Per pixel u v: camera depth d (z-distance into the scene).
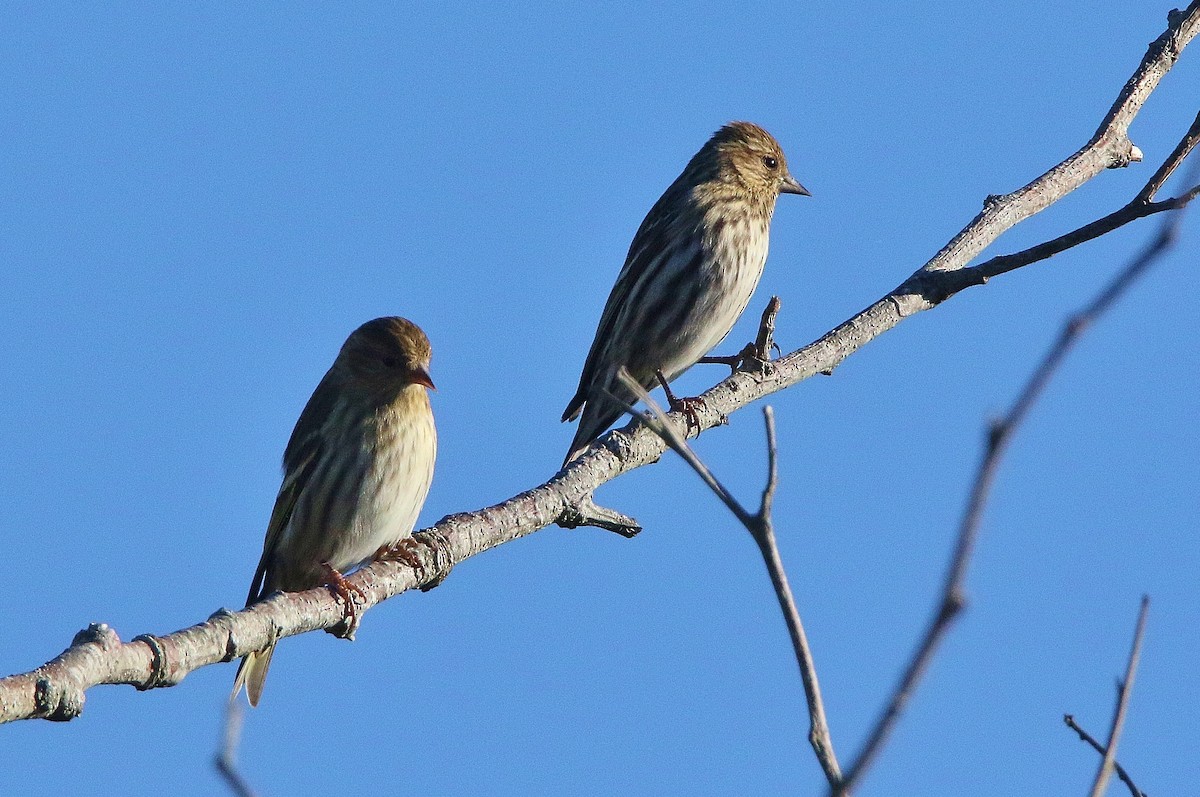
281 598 8.17
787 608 4.36
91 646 6.71
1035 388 3.45
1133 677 4.75
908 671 3.65
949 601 3.56
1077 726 6.56
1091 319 3.47
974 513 3.48
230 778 4.25
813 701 4.29
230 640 7.62
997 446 3.46
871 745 3.68
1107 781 4.61
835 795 3.70
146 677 7.03
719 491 4.44
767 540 4.40
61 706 6.46
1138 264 3.52
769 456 4.44
